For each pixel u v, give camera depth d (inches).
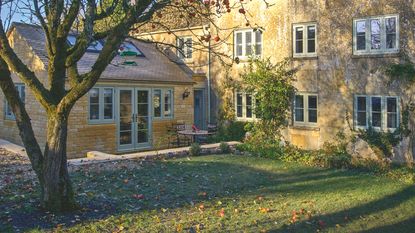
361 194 360.8
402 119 579.8
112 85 648.4
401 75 576.4
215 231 254.5
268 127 717.9
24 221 259.0
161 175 417.4
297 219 281.9
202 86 815.7
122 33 241.0
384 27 595.8
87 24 241.4
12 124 694.5
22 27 671.1
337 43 646.5
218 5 260.8
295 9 695.1
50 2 261.7
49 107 264.4
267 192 362.0
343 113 642.8
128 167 452.4
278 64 713.6
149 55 798.5
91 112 623.8
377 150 603.2
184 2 270.4
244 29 763.4
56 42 265.9
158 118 718.5
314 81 675.4
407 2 569.6
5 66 257.8
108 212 285.7
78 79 269.6
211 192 356.2
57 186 275.6
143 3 236.7
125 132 671.1
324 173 454.6
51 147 269.1
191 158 532.7
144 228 256.7
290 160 529.3
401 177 439.8
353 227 275.3
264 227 265.0
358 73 624.7
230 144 617.9
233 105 784.3
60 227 251.1
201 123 838.5
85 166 447.2
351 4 627.2
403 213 311.3
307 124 687.7
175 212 293.9
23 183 361.1
